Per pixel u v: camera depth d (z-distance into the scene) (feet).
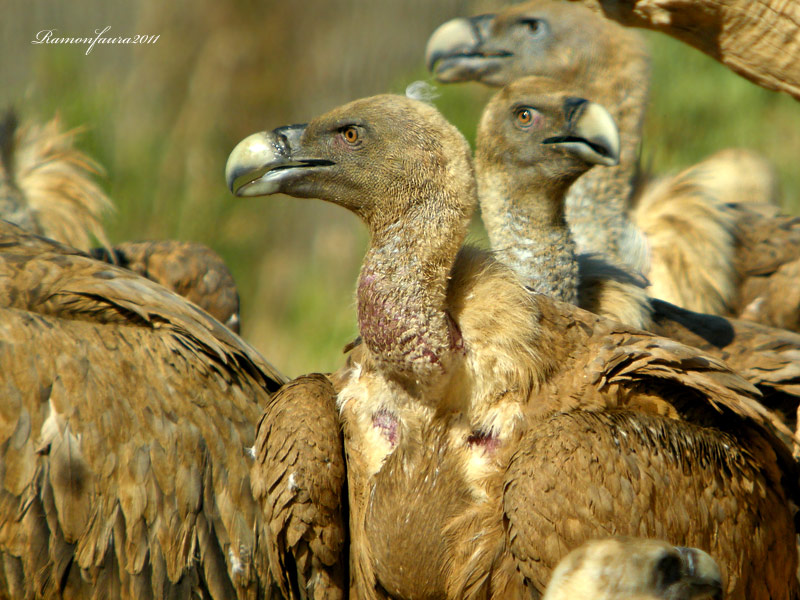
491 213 34.88
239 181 29.30
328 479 27.37
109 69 73.97
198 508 29.22
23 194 41.19
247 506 29.84
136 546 28.50
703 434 26.66
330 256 69.87
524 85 34.63
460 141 27.50
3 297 30.12
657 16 29.94
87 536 28.12
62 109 69.10
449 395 26.89
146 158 70.95
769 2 28.68
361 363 28.48
